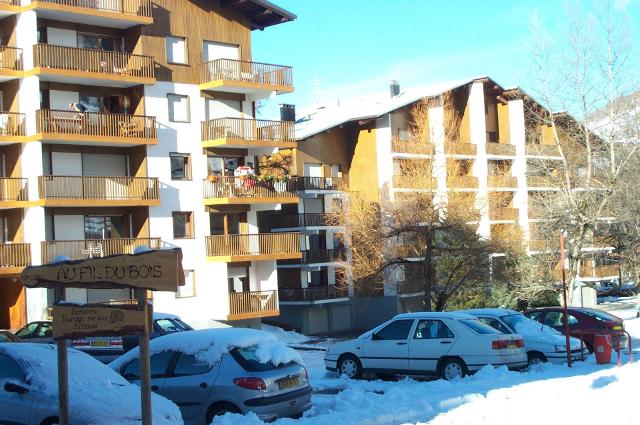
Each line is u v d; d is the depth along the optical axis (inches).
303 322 1980.8
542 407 511.8
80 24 1481.3
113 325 341.1
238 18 1699.1
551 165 1870.1
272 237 1674.5
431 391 592.7
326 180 2021.4
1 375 431.2
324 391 676.1
